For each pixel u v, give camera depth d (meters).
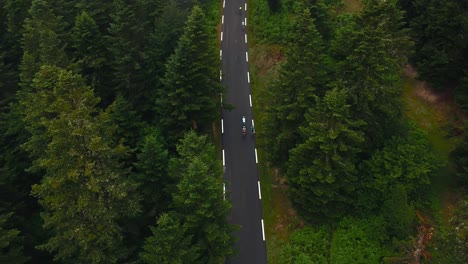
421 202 34.56
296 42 33.28
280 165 38.12
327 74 36.09
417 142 37.62
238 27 56.22
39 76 25.47
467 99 35.69
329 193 31.42
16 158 35.91
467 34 34.62
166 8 44.28
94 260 23.67
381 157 33.62
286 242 35.19
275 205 38.06
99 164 23.30
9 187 32.41
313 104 34.41
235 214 37.59
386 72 32.72
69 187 22.98
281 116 35.19
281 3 53.69
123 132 37.41
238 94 48.34
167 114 38.97
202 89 38.38
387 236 32.75
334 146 29.61
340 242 33.41
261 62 50.75
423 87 41.72
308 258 33.00
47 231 33.75
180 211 28.23
